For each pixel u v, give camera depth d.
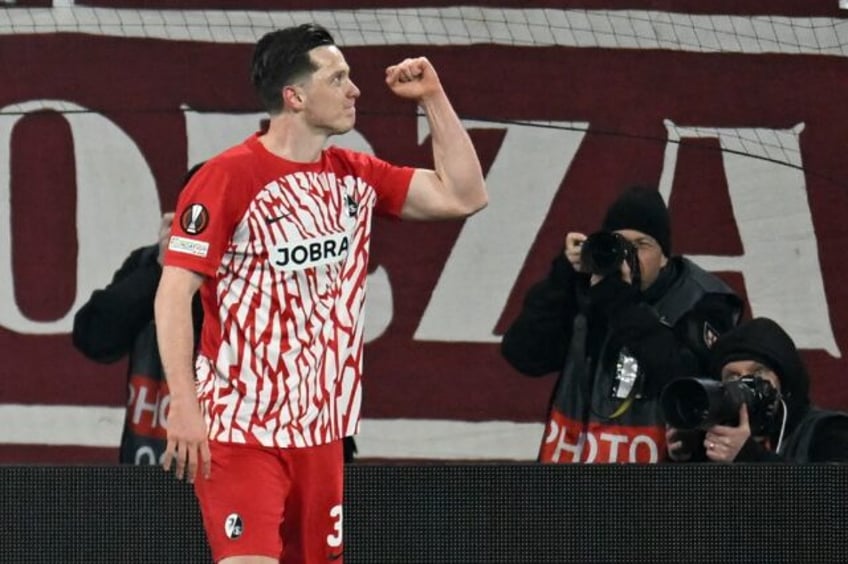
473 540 21.11
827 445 20.86
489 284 21.95
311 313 15.74
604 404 21.31
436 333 21.88
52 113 21.91
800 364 20.83
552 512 21.06
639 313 20.98
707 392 19.48
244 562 15.45
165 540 21.03
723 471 20.88
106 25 21.98
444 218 16.75
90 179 21.92
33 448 21.61
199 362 16.02
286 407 15.70
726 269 21.95
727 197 21.95
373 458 21.78
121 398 21.69
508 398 21.70
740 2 21.95
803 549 20.84
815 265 21.91
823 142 21.95
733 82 21.97
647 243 21.39
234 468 15.63
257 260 15.62
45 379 21.67
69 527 21.00
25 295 21.73
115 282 21.75
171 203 21.97
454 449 21.78
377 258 21.91
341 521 16.48
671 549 20.98
